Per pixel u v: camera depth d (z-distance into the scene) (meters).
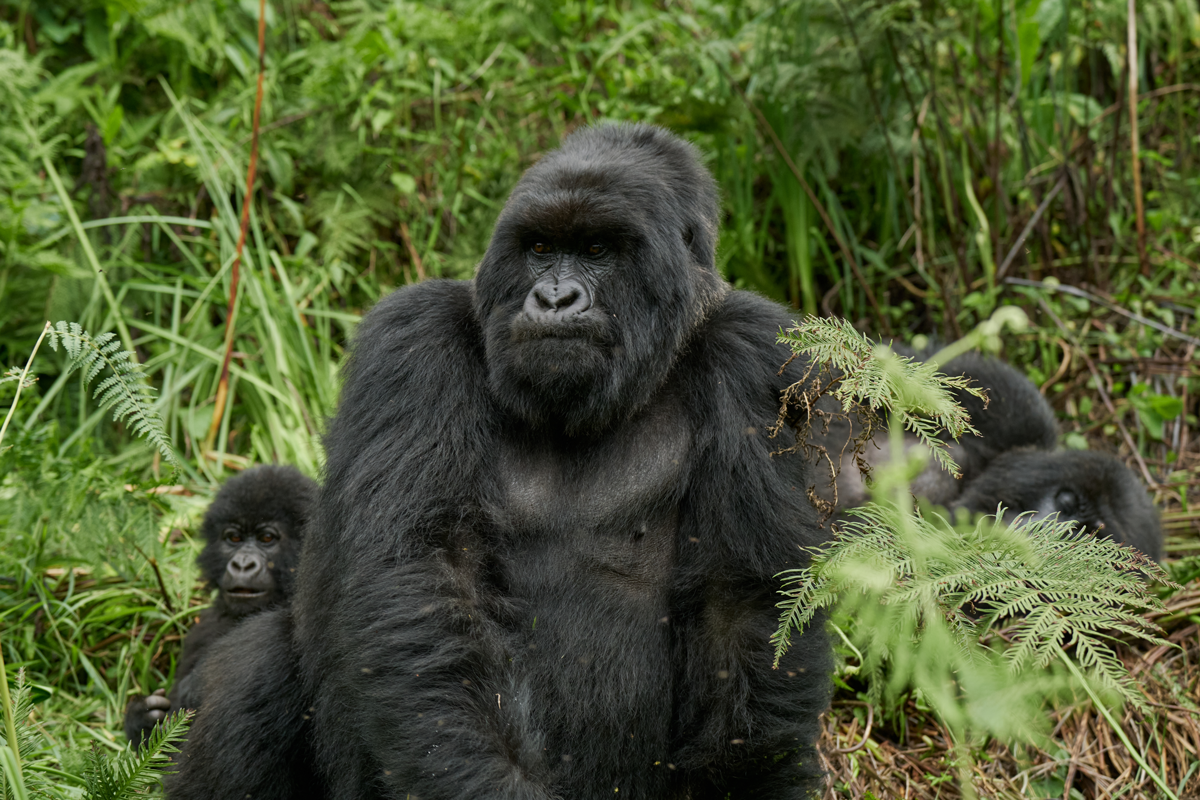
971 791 4.71
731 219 12.71
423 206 12.61
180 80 12.84
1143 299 11.75
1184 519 9.87
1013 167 12.77
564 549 5.77
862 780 7.14
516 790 4.92
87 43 12.72
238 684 6.16
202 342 11.31
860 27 11.69
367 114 12.42
